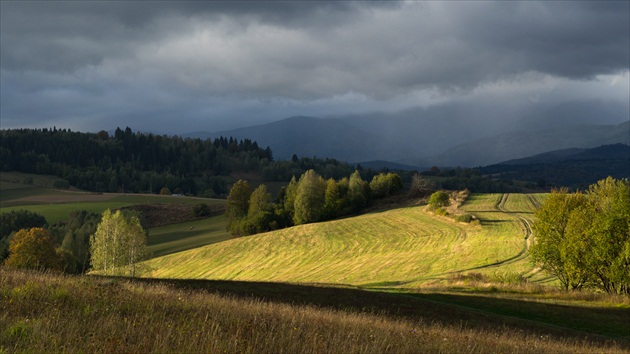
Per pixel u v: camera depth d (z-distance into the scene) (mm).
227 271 88500
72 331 9789
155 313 12641
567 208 52281
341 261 84750
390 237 95000
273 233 106688
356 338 12430
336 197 124750
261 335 11336
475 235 88750
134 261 78000
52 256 77375
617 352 21391
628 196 47375
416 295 39500
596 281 50250
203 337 10273
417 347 12836
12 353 8367
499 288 47312
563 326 31453
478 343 15656
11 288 13617
